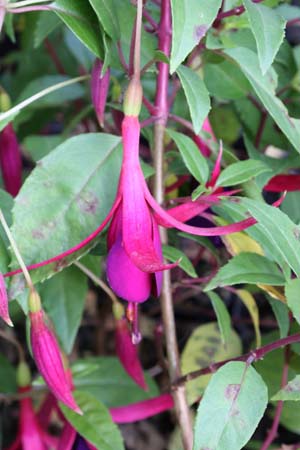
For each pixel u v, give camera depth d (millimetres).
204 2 182
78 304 268
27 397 270
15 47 525
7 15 270
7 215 226
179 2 180
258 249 242
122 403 307
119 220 191
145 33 237
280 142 298
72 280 269
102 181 215
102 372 310
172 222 186
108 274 189
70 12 209
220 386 201
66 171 212
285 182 243
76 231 211
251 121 298
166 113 236
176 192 283
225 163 245
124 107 193
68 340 266
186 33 180
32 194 208
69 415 243
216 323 303
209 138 242
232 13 228
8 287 206
